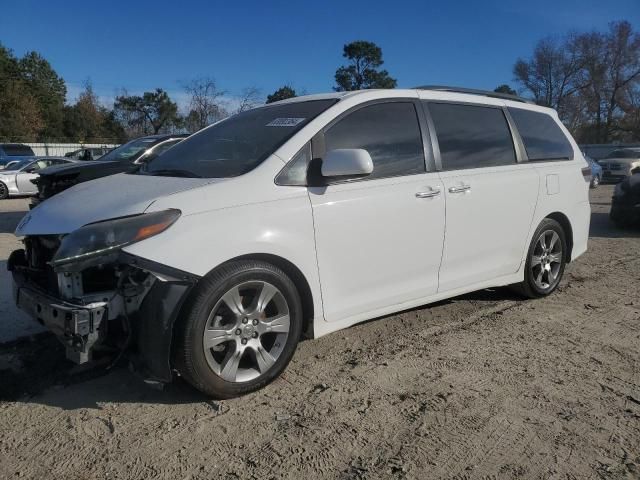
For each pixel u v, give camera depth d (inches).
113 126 2182.6
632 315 194.1
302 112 157.3
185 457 109.7
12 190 691.4
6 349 161.6
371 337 172.9
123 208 124.6
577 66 2202.3
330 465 107.1
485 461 108.1
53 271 129.1
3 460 109.2
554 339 170.9
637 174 408.5
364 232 149.0
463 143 179.5
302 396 134.0
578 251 225.6
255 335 132.5
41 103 2293.3
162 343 118.4
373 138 157.0
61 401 132.1
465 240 175.5
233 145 155.0
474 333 175.9
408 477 103.4
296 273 138.9
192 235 122.0
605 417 124.0
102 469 106.2
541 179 201.2
